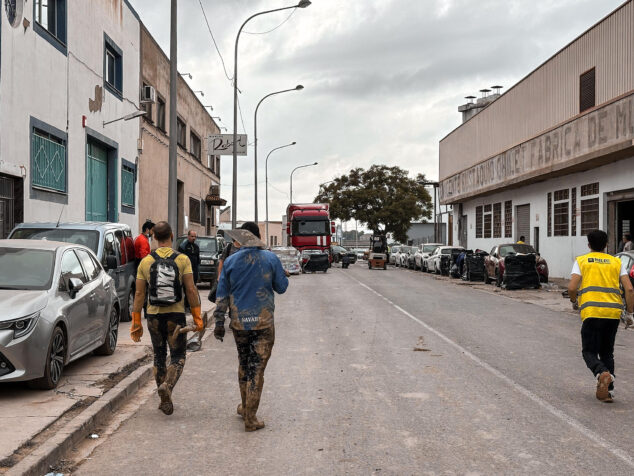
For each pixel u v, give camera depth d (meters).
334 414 6.65
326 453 5.41
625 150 20.19
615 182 22.89
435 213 58.31
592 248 7.65
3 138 13.06
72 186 17.42
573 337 12.20
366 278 31.66
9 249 8.15
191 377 8.67
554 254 29.05
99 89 19.70
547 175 27.70
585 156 22.64
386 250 43.09
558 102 28.06
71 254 8.65
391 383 8.12
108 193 21.66
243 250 6.20
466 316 15.56
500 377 8.50
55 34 16.52
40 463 4.90
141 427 6.25
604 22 23.80
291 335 12.36
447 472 4.93
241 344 6.30
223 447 5.60
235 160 27.25
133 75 23.80
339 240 88.81
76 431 5.72
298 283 27.69
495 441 5.72
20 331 6.87
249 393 6.04
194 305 6.76
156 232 6.80
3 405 6.59
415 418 6.49
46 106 15.47
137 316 6.74
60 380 7.81
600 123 21.59
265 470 5.00
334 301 19.36
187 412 6.82
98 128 19.66
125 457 5.35
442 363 9.49
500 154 33.34
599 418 6.49
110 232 12.29
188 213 36.22
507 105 34.72
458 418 6.49
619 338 12.29
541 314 16.12
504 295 21.70
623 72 22.42
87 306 8.48
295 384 8.06
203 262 22.55
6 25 13.19
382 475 4.87
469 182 40.31
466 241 45.72
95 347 8.95
